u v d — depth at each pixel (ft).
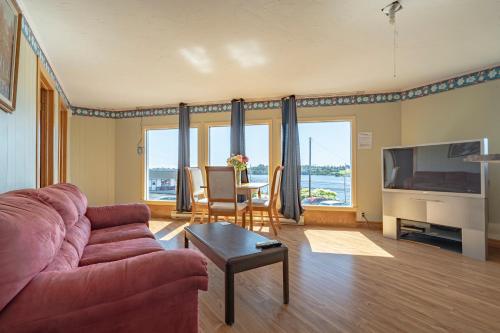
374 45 8.52
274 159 14.79
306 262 8.86
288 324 5.37
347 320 5.49
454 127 11.38
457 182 9.58
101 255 5.54
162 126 16.49
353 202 13.87
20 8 5.96
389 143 13.42
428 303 6.16
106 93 13.60
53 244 3.56
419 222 11.14
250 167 15.21
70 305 2.84
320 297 6.47
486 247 8.91
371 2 6.29
